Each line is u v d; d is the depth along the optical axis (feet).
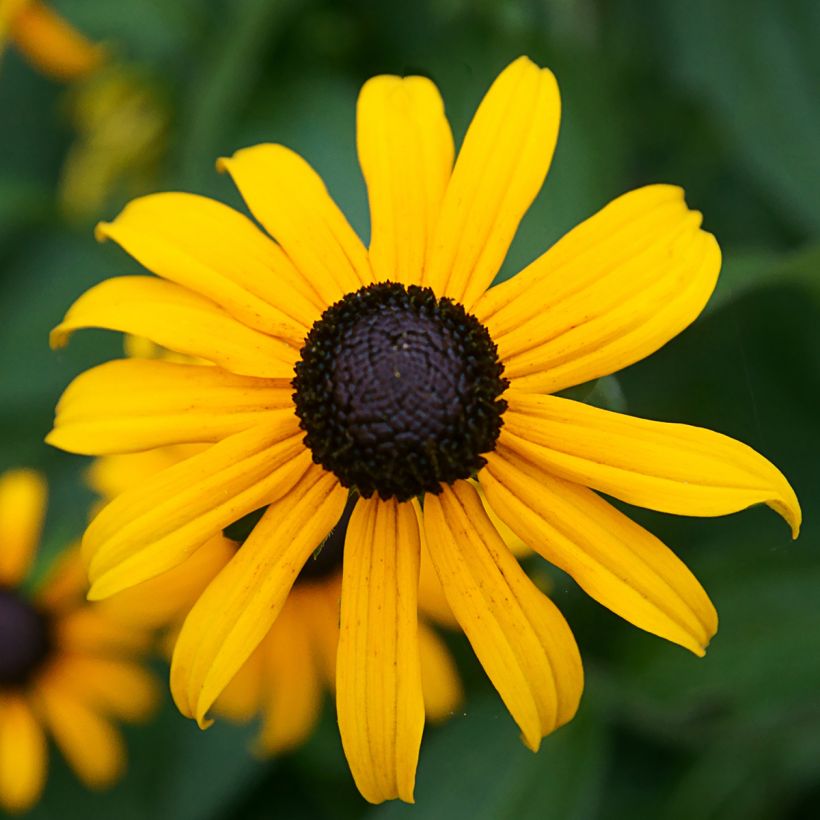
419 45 1.18
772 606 1.01
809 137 1.13
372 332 0.89
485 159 0.91
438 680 1.03
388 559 0.90
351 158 1.16
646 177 1.20
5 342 1.25
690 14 1.15
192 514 0.90
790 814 1.14
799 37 1.14
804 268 0.99
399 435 0.89
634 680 1.02
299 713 1.08
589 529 0.89
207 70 1.20
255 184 0.93
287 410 0.91
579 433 0.89
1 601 1.13
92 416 0.91
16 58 1.44
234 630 0.89
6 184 1.26
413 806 1.02
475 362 0.89
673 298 0.89
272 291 0.92
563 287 0.90
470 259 0.91
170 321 0.91
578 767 1.02
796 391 1.14
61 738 1.12
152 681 1.13
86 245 1.28
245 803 1.17
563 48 1.11
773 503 0.87
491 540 0.89
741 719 1.06
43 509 1.17
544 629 0.88
